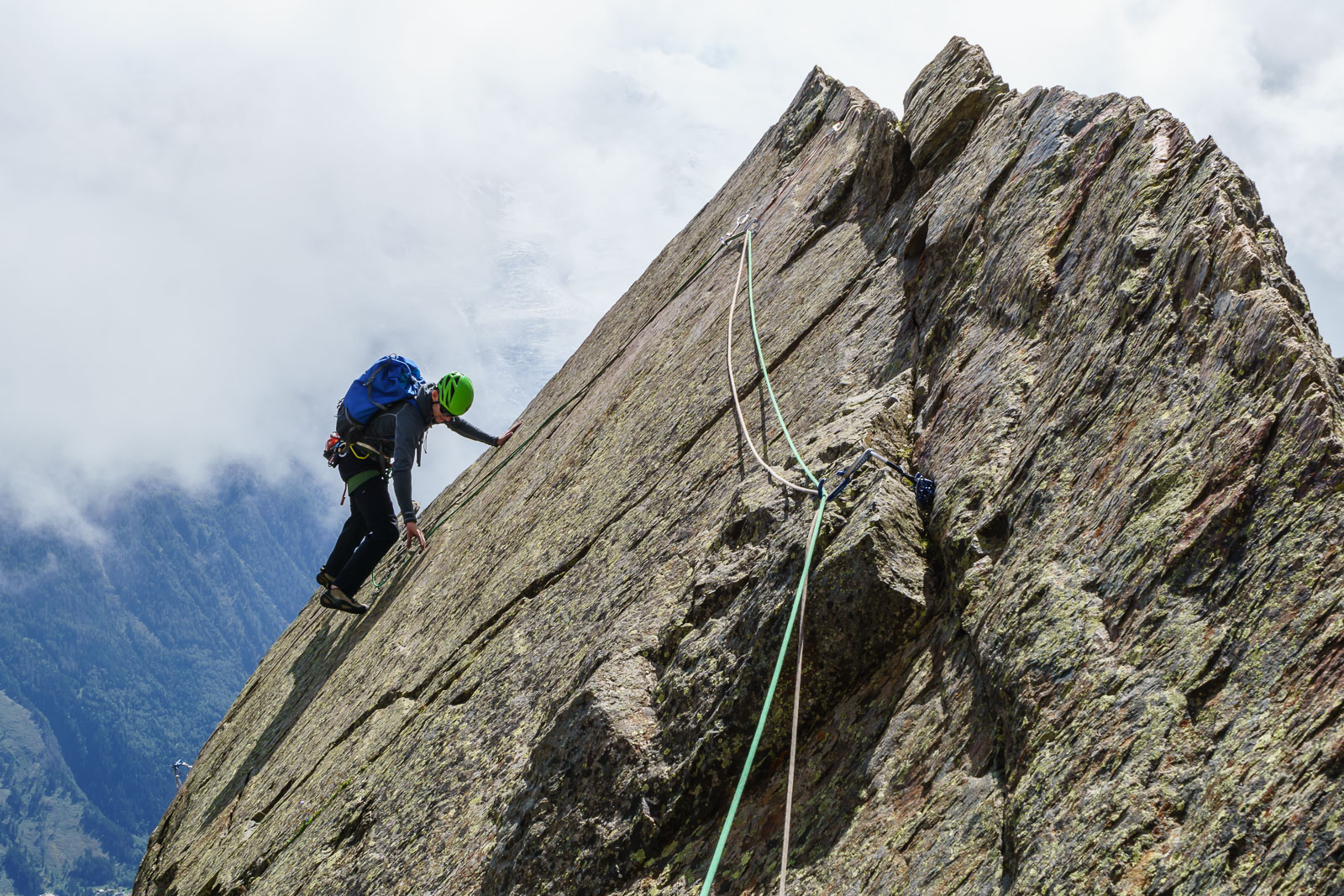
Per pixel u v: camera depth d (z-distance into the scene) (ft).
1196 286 8.46
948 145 17.79
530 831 10.82
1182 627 6.53
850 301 16.99
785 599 10.07
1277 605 6.04
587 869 10.05
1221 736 5.80
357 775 17.52
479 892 11.23
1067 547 7.98
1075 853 5.94
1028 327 11.15
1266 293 7.60
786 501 11.65
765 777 9.60
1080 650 7.06
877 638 9.61
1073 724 6.70
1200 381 7.77
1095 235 10.80
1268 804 5.25
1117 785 6.04
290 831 17.99
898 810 7.88
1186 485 7.18
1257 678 5.86
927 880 7.00
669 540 14.88
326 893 14.61
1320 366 6.97
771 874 8.45
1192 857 5.38
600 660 12.35
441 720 16.25
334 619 29.63
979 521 9.35
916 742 8.31
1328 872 4.79
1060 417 9.28
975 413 10.89
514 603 18.12
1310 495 6.30
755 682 9.85
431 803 14.32
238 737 28.84
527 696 14.62
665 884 9.40
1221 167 9.46
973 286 13.05
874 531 9.78
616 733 10.53
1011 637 7.77
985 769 7.40
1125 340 9.03
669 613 12.32
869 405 12.87
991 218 13.43
